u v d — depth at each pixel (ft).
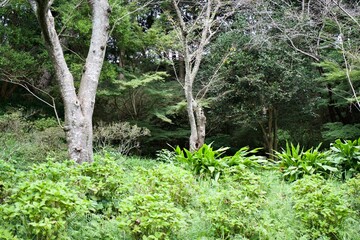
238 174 15.48
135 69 38.86
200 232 10.03
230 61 33.04
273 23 28.63
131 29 35.06
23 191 8.29
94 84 16.17
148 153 40.06
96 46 16.49
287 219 11.61
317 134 40.60
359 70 25.66
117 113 37.68
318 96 36.94
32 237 7.77
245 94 33.65
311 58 33.83
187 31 24.54
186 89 24.02
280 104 34.32
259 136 40.75
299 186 12.38
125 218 8.65
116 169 11.23
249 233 10.19
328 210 10.41
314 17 28.09
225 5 31.22
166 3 35.14
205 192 13.70
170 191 11.73
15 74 29.43
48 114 34.30
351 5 27.14
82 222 9.33
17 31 29.12
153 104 37.24
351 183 13.25
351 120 39.29
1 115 28.78
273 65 32.27
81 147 15.19
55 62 15.43
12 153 20.36
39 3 13.12
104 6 16.89
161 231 8.80
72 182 10.41
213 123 39.47
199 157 18.15
